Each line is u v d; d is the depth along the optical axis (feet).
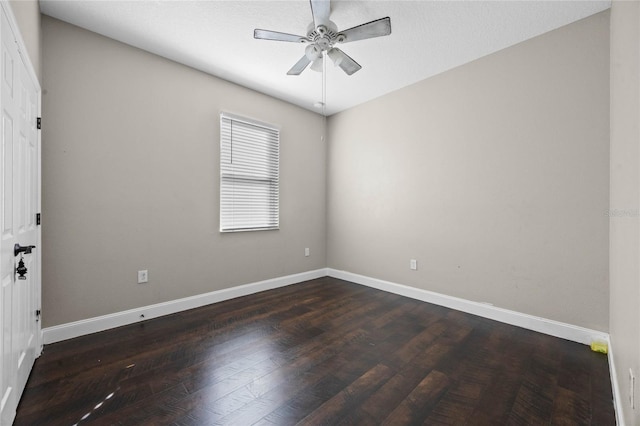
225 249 10.92
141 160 8.80
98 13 7.22
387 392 5.48
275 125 12.44
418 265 11.10
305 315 9.38
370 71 10.23
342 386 5.65
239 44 8.61
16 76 4.76
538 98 8.16
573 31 7.55
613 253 6.28
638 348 3.47
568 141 7.69
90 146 7.88
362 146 13.14
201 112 10.18
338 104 13.32
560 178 7.84
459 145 9.86
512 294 8.71
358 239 13.38
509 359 6.68
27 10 5.50
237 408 5.00
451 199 10.11
